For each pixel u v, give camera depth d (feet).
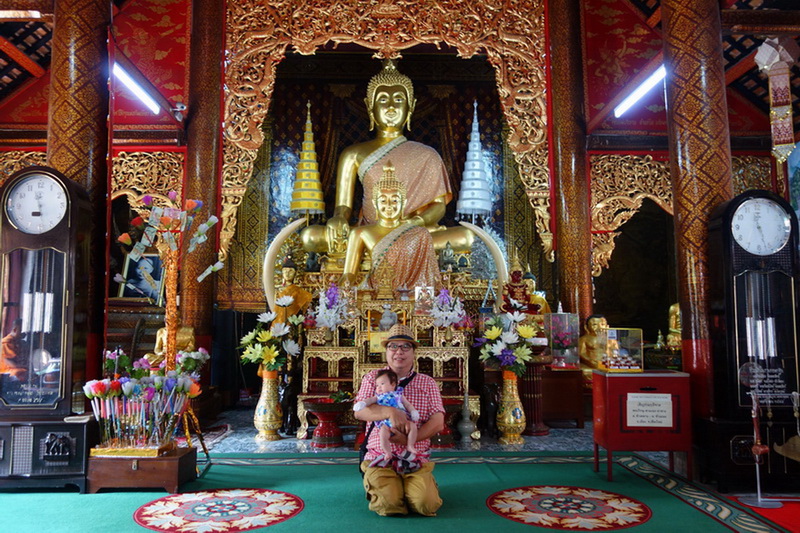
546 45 30.83
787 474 15.39
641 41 30.94
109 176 18.63
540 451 20.62
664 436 16.40
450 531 12.25
